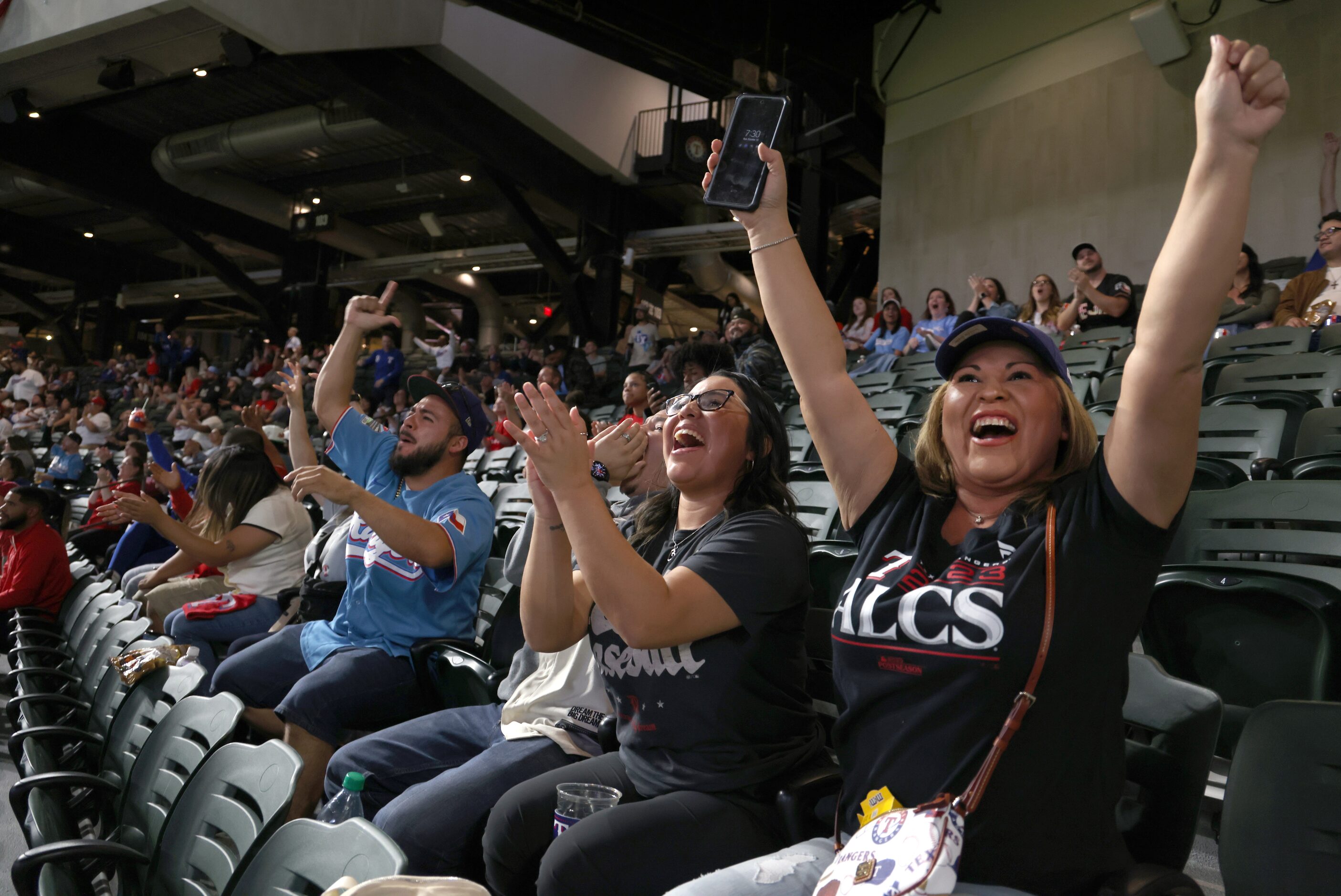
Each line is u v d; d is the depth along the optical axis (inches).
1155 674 55.2
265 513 142.4
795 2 443.2
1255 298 217.0
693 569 59.3
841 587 111.0
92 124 655.1
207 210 744.3
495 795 72.7
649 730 62.8
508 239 786.2
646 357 510.3
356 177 671.1
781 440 69.2
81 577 172.1
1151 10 347.3
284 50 426.6
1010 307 303.7
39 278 978.1
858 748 49.8
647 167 591.8
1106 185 372.8
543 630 66.9
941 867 40.0
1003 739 43.5
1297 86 321.4
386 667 102.1
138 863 68.4
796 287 57.6
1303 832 45.5
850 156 519.2
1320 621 71.9
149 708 87.8
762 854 57.9
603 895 55.7
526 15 405.7
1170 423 43.7
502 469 240.8
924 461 55.4
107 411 678.5
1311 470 105.4
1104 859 45.0
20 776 104.4
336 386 127.8
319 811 88.3
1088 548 46.3
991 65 422.0
